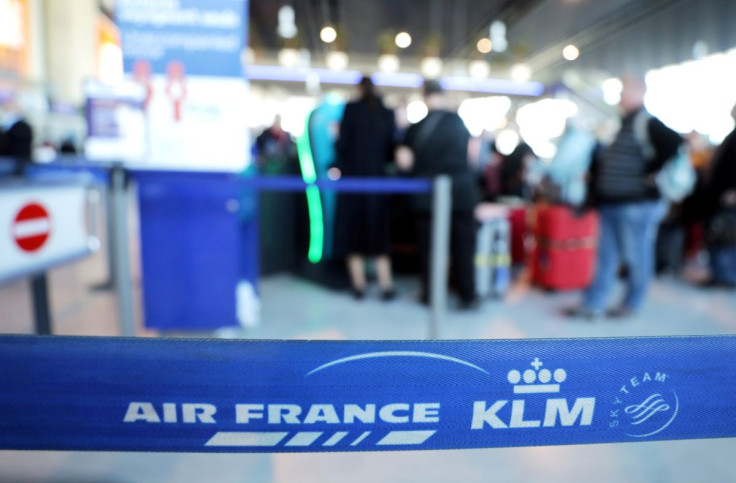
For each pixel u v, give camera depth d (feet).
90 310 9.35
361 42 49.75
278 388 2.45
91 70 32.40
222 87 7.01
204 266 7.75
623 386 2.56
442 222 6.54
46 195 5.09
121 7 6.74
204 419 2.45
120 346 2.40
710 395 2.60
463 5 38.60
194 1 6.80
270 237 13.02
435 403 2.50
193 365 2.42
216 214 7.66
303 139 11.96
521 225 13.91
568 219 11.27
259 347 2.44
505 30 43.93
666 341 2.59
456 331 8.63
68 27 30.78
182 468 4.57
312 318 9.36
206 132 7.06
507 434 2.54
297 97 49.11
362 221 10.32
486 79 41.32
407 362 2.48
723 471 4.66
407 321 9.21
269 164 13.07
